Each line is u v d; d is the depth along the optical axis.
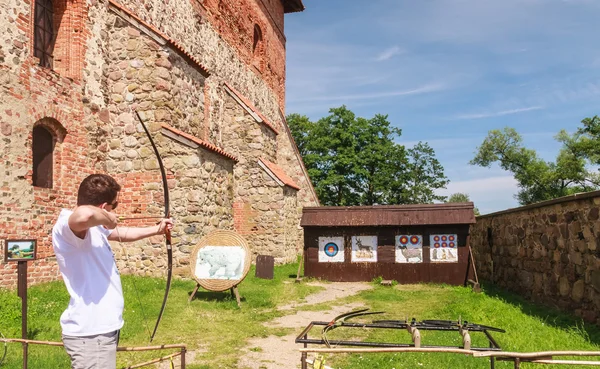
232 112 19.48
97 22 12.25
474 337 7.00
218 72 19.11
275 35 27.52
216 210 13.63
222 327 8.10
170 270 4.24
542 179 47.31
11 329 6.64
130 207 12.35
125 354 6.40
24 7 9.80
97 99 12.14
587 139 45.25
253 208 18.98
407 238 14.95
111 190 3.33
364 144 42.72
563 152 46.69
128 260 12.33
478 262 17.14
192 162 12.40
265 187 18.98
